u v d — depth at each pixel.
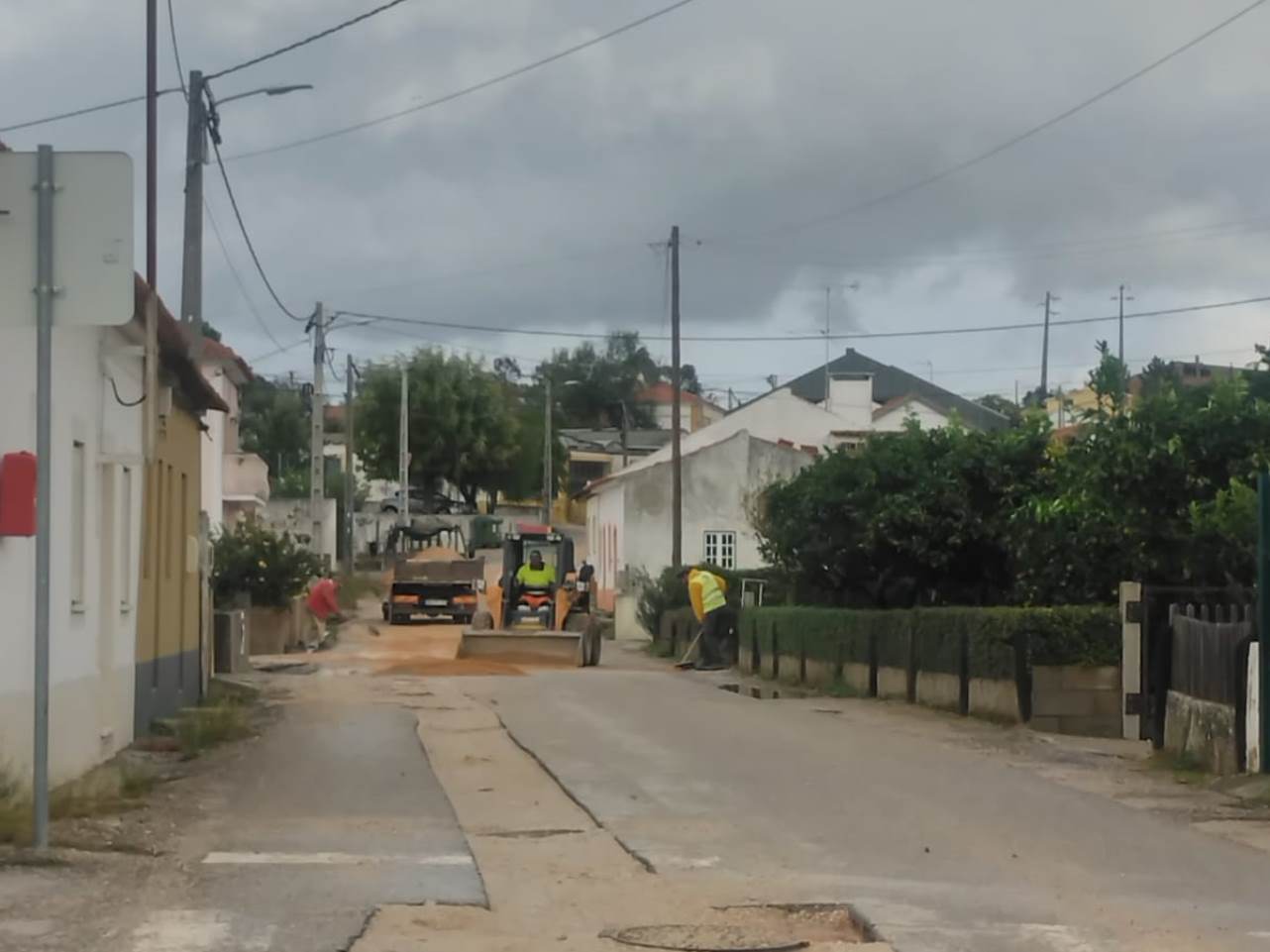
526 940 8.00
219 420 49.06
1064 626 19.86
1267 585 14.53
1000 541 26.78
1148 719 18.50
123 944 7.50
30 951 7.32
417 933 8.05
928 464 27.80
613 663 41.38
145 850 10.17
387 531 77.50
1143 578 20.48
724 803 13.15
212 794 13.45
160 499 19.39
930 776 15.13
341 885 9.23
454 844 10.98
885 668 25.61
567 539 41.50
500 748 17.44
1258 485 15.08
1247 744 14.80
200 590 23.28
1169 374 24.78
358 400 82.50
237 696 23.80
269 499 68.81
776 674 32.78
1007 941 8.05
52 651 13.09
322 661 37.44
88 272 9.30
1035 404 35.25
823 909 8.88
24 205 9.30
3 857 9.39
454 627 53.62
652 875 9.92
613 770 15.32
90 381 14.77
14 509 11.44
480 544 73.19
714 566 49.25
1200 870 10.45
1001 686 20.47
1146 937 8.21
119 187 9.34
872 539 27.56
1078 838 11.66
